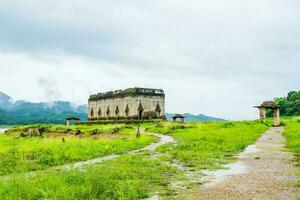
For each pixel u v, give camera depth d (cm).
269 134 5059
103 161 2514
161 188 1620
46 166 2291
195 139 4225
